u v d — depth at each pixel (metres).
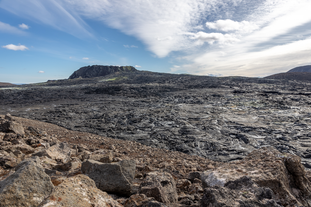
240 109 27.50
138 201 2.96
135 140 15.30
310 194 3.61
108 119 23.06
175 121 21.33
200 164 8.57
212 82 69.25
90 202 2.35
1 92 50.84
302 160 10.88
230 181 3.22
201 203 2.55
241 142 14.30
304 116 21.92
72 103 37.50
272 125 18.61
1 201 2.06
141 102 37.69
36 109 30.28
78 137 13.57
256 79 77.50
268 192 2.67
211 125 19.20
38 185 2.47
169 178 4.05
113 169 3.94
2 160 4.61
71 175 4.14
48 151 6.07
